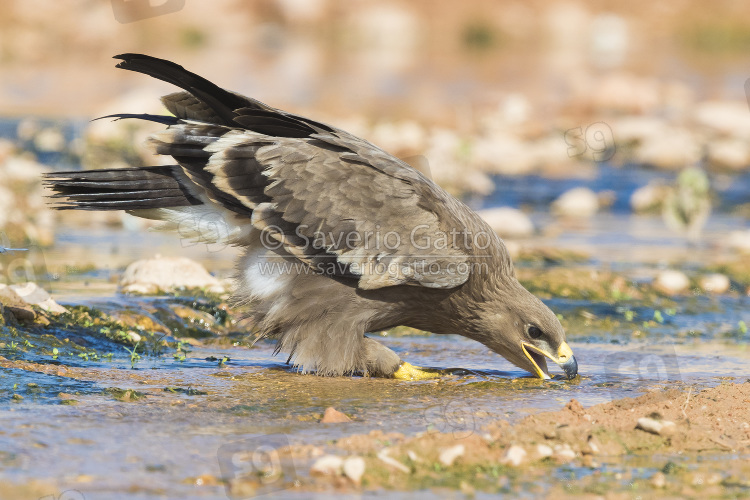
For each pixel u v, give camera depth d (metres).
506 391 10.62
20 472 7.32
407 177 11.14
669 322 15.36
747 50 61.06
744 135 35.31
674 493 7.57
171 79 11.59
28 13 52.88
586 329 14.72
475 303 11.44
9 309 11.84
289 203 10.94
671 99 40.94
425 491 7.45
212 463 7.70
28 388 9.52
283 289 11.20
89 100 38.88
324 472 7.63
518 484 7.66
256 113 11.44
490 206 26.69
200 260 18.73
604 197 27.92
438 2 66.94
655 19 66.56
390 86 44.97
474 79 47.78
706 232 23.70
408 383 10.97
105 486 7.16
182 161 11.20
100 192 11.46
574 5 68.19
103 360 11.23
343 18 64.62
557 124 36.44
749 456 8.47
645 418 8.94
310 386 10.57
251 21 61.88
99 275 16.56
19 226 19.31
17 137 29.50
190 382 10.45
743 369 12.10
